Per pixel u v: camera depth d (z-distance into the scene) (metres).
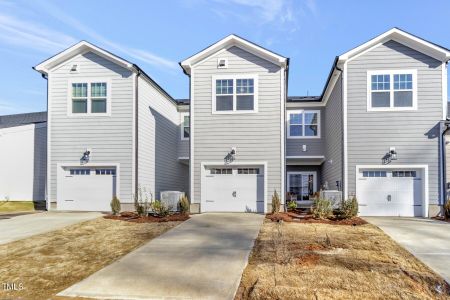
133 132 15.98
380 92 14.68
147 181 17.16
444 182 14.20
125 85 16.17
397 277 6.55
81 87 16.39
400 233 10.59
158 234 10.60
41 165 19.19
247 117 15.41
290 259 7.61
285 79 16.11
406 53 14.67
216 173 15.55
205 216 14.00
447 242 9.41
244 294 5.93
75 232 11.05
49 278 6.88
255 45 15.24
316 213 13.43
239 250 8.62
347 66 14.86
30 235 10.60
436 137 14.30
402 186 14.57
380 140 14.55
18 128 19.02
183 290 6.11
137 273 7.00
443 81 14.40
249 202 15.30
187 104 21.39
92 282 6.56
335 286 6.08
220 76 15.62
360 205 14.63
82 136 16.22
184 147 21.38
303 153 19.36
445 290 6.09
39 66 16.23
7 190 18.73
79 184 16.25
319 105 19.50
